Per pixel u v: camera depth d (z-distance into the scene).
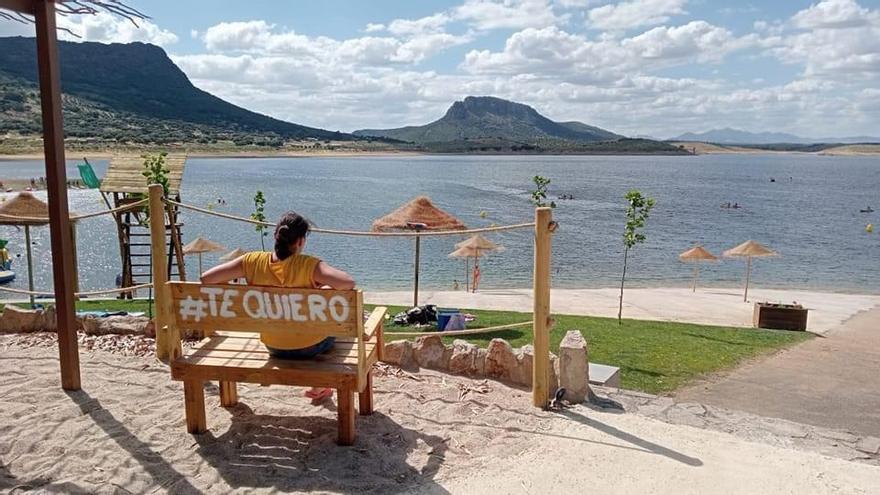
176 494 3.96
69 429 4.79
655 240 46.59
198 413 4.75
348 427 4.63
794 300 26.17
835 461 4.79
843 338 18.05
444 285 29.84
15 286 27.67
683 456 4.77
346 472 4.29
